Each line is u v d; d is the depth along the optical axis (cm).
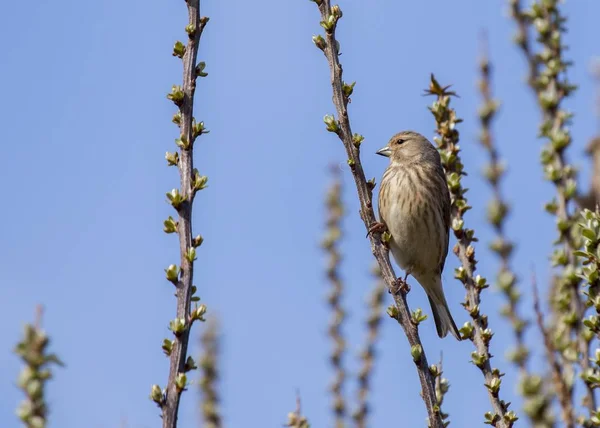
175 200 844
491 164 1082
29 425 597
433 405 925
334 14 992
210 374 1070
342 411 1220
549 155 1056
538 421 730
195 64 893
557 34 1132
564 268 999
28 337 609
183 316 800
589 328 874
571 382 764
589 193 1063
